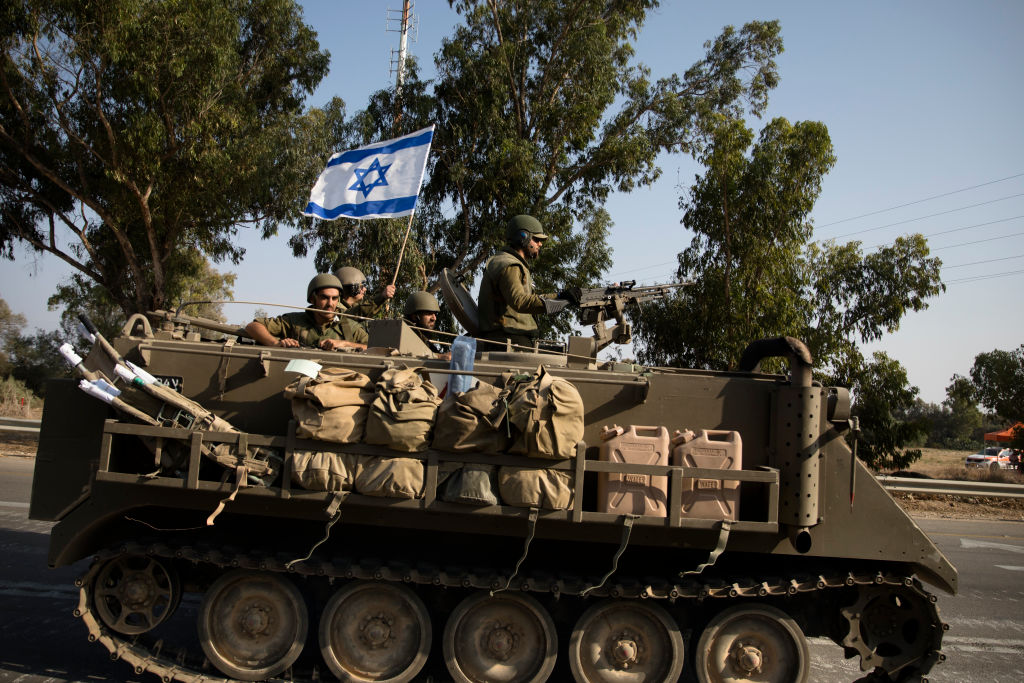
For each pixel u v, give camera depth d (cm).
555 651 530
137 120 1783
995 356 2778
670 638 530
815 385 530
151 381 519
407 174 980
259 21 2189
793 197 1936
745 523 502
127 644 543
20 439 1905
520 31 2155
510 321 671
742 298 1923
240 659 538
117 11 1697
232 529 570
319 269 2086
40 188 2083
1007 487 1709
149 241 2034
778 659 534
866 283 2058
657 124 2416
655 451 510
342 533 567
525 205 2061
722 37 2631
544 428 490
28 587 752
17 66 1753
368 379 524
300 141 2122
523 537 533
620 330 697
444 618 565
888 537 525
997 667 672
